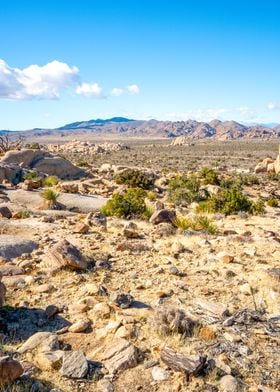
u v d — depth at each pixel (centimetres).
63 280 815
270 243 1212
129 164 8888
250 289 770
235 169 7281
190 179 3672
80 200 2266
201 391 455
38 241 1130
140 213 1741
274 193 3897
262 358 530
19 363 462
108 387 460
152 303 705
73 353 511
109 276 855
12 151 3972
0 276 678
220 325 624
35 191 2522
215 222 1734
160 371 489
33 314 658
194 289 784
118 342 548
